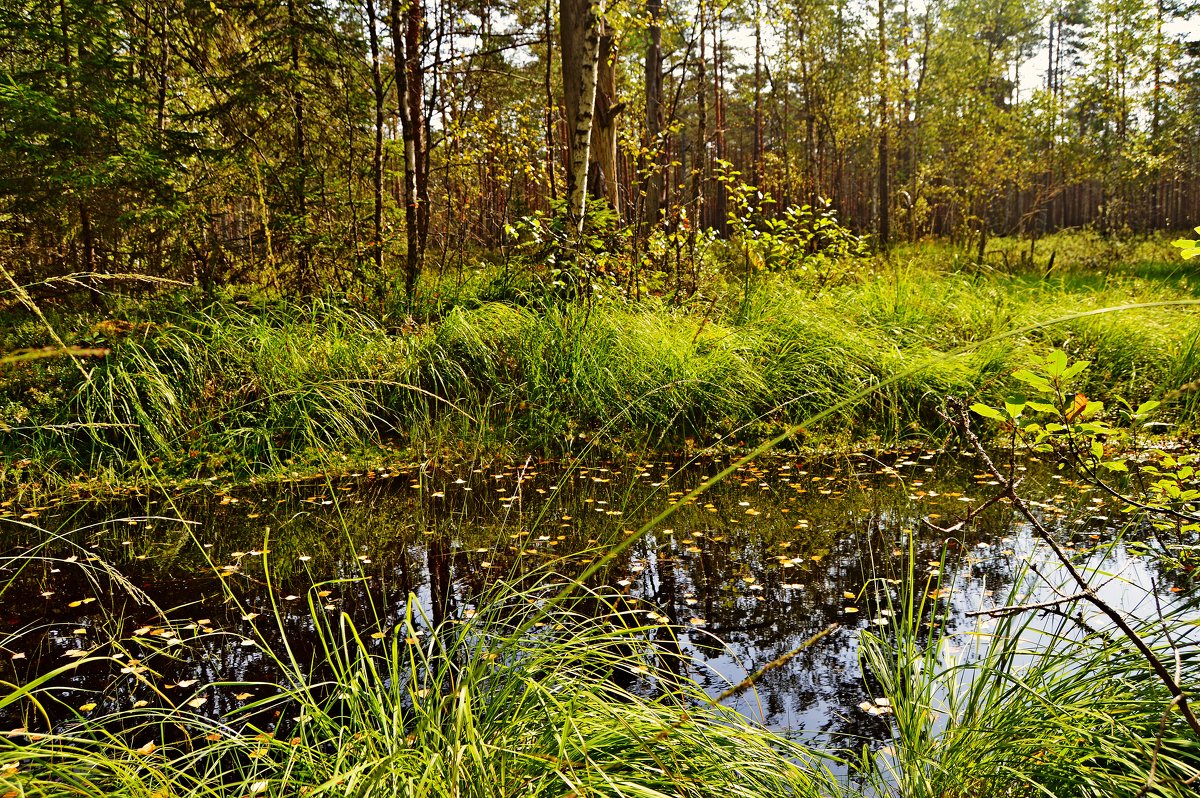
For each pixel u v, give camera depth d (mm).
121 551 4359
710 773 2092
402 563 4145
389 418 6418
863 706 2732
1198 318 7273
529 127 11266
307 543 4441
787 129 28375
